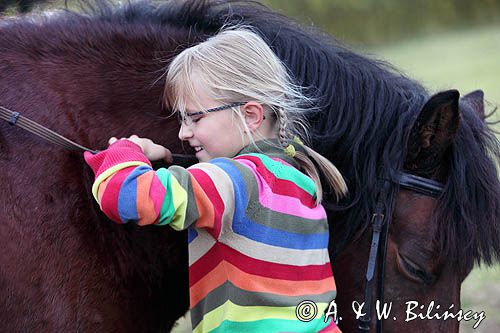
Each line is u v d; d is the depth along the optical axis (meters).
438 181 3.36
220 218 2.89
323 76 3.51
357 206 3.41
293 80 3.48
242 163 3.01
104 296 3.22
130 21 3.67
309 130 3.46
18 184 3.09
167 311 3.61
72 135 3.24
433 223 3.30
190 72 3.14
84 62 3.39
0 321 3.05
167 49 3.52
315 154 3.29
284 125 3.17
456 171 3.31
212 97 3.11
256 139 3.17
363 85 3.52
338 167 3.47
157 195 2.81
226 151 3.15
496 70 19.75
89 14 3.70
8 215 3.06
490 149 3.48
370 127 3.44
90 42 3.45
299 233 3.11
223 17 3.69
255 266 3.01
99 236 3.21
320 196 3.25
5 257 3.04
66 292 3.12
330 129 3.46
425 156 3.32
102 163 2.98
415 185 3.34
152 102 3.42
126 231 3.30
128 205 2.81
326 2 26.78
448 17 29.73
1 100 3.19
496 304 8.30
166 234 3.42
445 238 3.29
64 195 3.15
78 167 3.20
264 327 3.00
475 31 28.30
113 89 3.38
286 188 3.11
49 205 3.12
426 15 29.55
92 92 3.34
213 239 3.04
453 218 3.30
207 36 3.59
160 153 3.24
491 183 3.35
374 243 3.35
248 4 3.78
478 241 3.34
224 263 3.01
